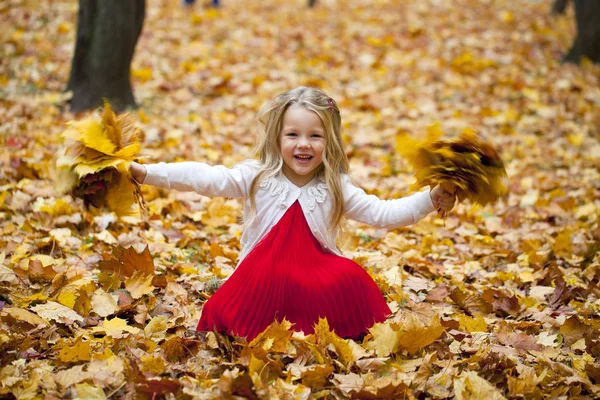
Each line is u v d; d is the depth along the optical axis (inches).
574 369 127.0
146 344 125.7
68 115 302.8
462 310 159.2
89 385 109.0
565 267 191.0
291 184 135.7
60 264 162.2
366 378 114.8
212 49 438.3
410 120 339.9
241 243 140.1
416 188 130.1
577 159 302.7
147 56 406.6
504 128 331.0
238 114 329.7
